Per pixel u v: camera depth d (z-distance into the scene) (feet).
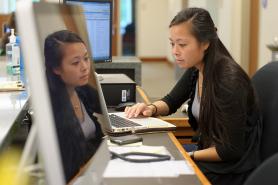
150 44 35.22
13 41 8.30
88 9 7.43
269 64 5.79
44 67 2.48
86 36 3.66
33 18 2.31
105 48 8.05
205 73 5.36
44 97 2.36
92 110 3.68
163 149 4.55
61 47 2.86
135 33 34.78
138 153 4.31
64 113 2.82
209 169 5.30
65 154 2.76
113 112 6.40
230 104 5.06
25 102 5.22
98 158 3.62
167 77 26.94
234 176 5.25
